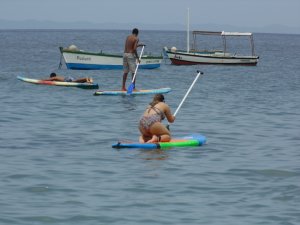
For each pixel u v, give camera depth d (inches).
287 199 959.6
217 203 934.4
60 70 3764.8
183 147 1344.7
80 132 1529.3
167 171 1125.7
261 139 1494.8
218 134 1546.5
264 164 1202.6
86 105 2038.6
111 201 933.8
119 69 3796.8
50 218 850.1
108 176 1083.3
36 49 7362.2
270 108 2108.8
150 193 981.8
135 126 1628.9
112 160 1208.8
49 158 1223.5
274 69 4394.7
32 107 1982.0
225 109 2049.7
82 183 1034.1
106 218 855.7
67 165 1162.6
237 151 1332.4
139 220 850.1
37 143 1380.4
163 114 1353.3
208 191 1000.2
